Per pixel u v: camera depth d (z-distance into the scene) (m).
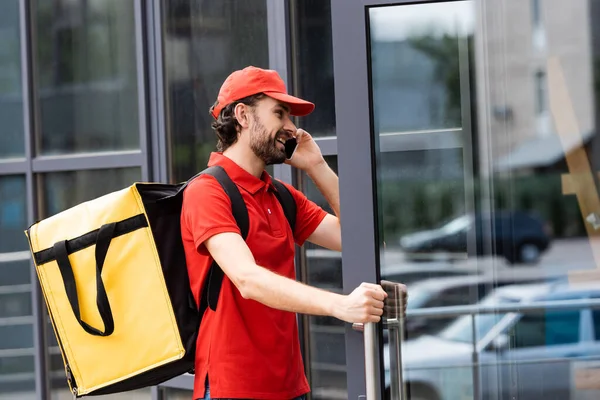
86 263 3.26
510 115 3.06
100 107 5.87
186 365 3.34
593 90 3.04
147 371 3.24
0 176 6.24
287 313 3.27
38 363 6.07
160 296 3.23
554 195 3.06
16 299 6.20
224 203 3.15
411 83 3.07
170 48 5.55
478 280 3.09
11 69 6.19
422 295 3.09
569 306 3.08
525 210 3.07
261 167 3.36
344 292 3.09
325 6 4.89
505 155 3.07
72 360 3.30
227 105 3.30
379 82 3.08
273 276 2.95
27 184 6.10
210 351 3.19
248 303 3.18
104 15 5.84
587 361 3.08
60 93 6.01
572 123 3.05
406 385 3.12
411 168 3.08
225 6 5.31
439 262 3.09
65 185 6.02
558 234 3.07
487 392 3.11
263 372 3.19
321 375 4.89
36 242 3.33
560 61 3.04
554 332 3.08
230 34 5.30
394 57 3.07
